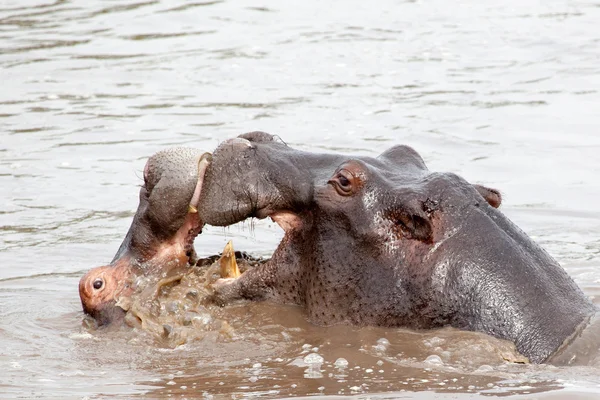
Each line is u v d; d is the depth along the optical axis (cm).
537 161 2081
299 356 1205
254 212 1293
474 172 2025
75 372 1190
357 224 1257
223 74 2681
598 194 1906
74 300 1471
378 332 1244
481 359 1170
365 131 2247
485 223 1245
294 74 2684
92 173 2030
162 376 1170
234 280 1352
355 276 1264
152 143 2183
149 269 1359
